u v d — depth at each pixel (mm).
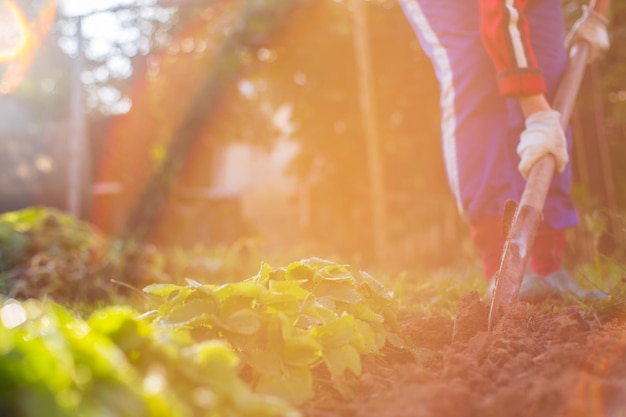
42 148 7984
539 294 2322
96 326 1042
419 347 1889
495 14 2277
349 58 7215
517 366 1429
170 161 7012
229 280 4156
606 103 5645
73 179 6758
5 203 7988
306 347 1342
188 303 1380
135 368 1028
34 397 768
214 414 983
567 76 2459
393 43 7043
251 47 7066
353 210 7688
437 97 7133
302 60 7223
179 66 7188
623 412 1192
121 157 7172
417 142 7414
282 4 6926
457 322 1853
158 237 7070
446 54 2572
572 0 4688
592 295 2293
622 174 5977
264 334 1401
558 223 2477
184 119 7078
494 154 2490
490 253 2562
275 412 994
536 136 2199
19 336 969
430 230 7219
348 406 1292
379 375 1523
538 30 2504
